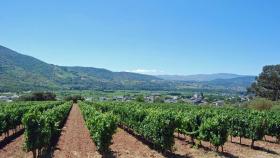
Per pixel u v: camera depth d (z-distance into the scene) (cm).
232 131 3588
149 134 3105
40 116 2666
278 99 13488
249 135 3319
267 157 2836
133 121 4066
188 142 3500
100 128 2738
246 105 9688
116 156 2711
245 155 2886
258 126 3234
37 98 14388
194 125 3291
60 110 5253
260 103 8881
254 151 3100
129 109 4578
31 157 2652
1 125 3525
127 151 2933
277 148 3344
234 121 3572
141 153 2853
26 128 2509
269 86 13738
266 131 3722
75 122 5781
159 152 2914
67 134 4041
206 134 2955
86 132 4269
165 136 2802
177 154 2833
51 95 14925
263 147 3372
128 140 3609
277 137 3744
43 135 2623
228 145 3406
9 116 3894
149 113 3378
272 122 3712
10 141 3525
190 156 2762
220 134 2878
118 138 3753
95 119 3050
